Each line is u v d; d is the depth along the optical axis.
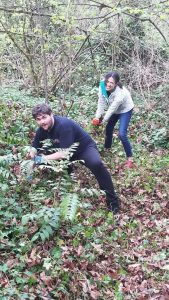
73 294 1.77
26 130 3.14
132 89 4.62
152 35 5.17
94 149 2.43
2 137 2.93
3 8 4.10
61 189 2.26
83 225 2.22
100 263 1.98
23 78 4.81
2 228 2.02
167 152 3.55
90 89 4.69
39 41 4.47
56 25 4.51
